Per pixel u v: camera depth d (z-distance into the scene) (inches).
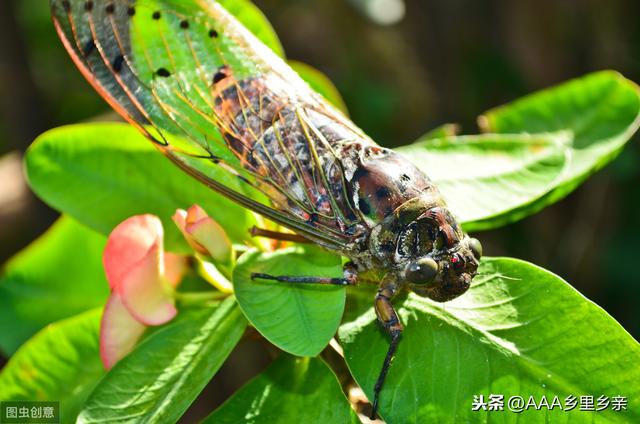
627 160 13.9
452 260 8.3
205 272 8.4
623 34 15.1
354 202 8.5
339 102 9.6
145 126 8.7
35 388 8.8
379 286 8.4
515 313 8.1
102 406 8.0
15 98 14.3
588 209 14.6
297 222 8.5
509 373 8.0
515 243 14.7
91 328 8.9
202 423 8.1
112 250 8.2
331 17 15.1
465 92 15.4
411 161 8.8
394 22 13.6
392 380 8.0
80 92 16.5
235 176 8.6
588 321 8.0
